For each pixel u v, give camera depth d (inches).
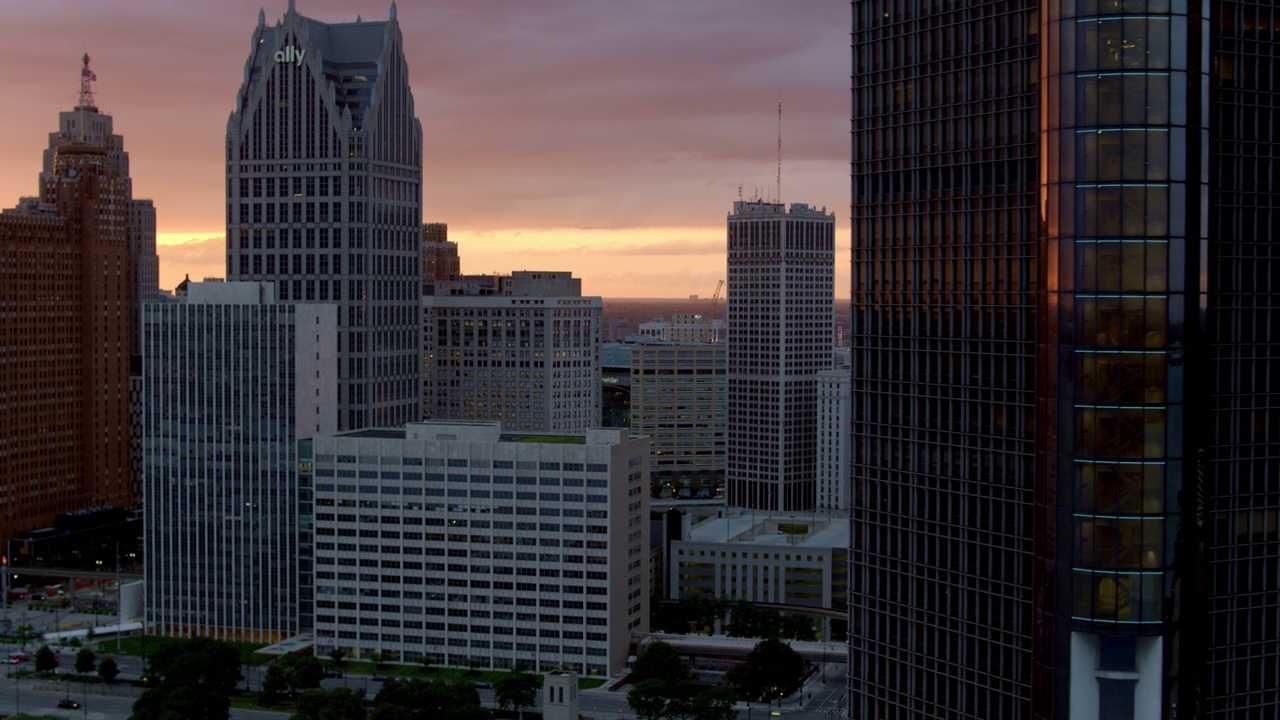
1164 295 7273.6
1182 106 7249.0
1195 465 7421.3
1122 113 7253.9
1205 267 7416.3
